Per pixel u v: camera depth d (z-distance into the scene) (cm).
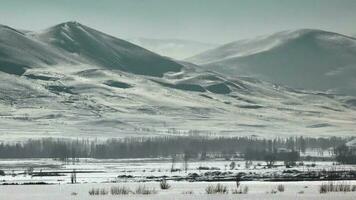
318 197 7762
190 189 10312
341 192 8794
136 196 8300
